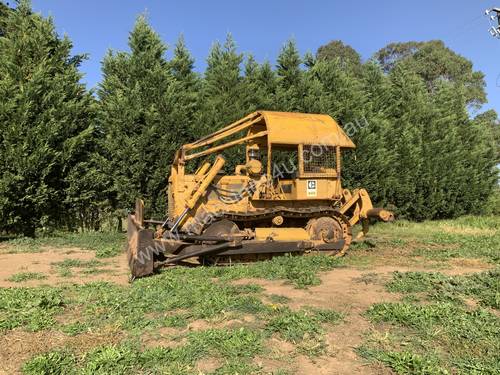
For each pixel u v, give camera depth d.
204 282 6.84
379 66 17.19
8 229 12.40
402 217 17.44
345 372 3.81
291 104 14.21
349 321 5.04
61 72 12.83
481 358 3.99
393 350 4.22
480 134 20.95
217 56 14.68
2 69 11.88
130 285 6.93
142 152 12.57
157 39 13.59
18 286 6.95
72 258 9.73
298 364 3.96
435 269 8.16
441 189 17.98
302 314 5.12
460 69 38.44
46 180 12.18
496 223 16.56
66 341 4.52
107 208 13.72
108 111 12.70
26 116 11.44
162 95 13.02
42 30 12.61
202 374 3.74
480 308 5.36
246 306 5.49
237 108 13.51
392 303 5.52
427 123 18.12
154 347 4.33
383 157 15.25
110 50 13.34
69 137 12.52
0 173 11.44
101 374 3.69
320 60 15.53
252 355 4.12
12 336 4.64
